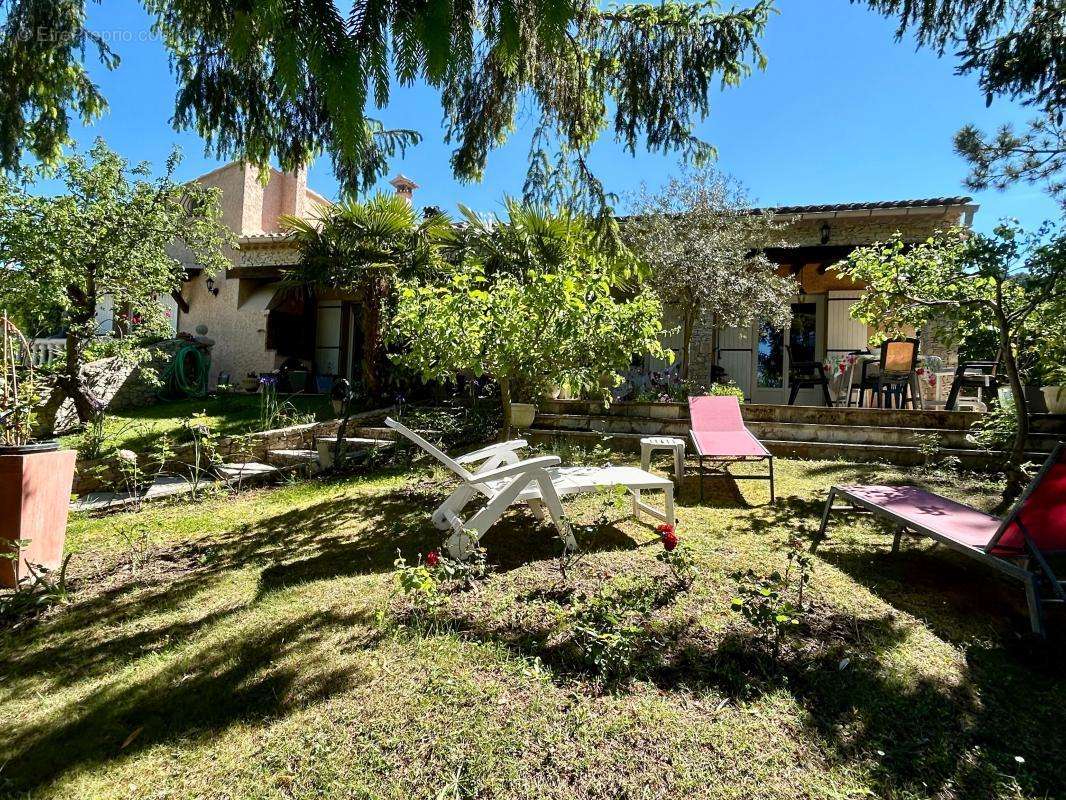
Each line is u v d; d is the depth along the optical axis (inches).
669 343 509.0
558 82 195.2
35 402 210.8
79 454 296.7
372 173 162.9
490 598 130.9
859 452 272.1
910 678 99.0
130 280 381.1
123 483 281.7
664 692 96.9
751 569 143.7
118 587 159.6
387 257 398.0
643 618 117.5
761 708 92.0
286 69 64.0
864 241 456.4
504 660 105.6
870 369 392.2
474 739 84.4
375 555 170.4
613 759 80.6
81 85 153.9
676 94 178.2
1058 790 75.7
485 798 74.2
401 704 93.3
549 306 198.5
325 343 636.1
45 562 173.5
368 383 424.2
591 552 160.4
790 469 259.0
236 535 203.0
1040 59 172.7
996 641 113.1
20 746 89.4
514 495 152.3
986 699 94.0
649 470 264.2
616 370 223.5
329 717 91.0
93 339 377.7
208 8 103.7
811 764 80.0
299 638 118.7
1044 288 183.6
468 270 227.8
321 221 405.4
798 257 453.1
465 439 332.8
